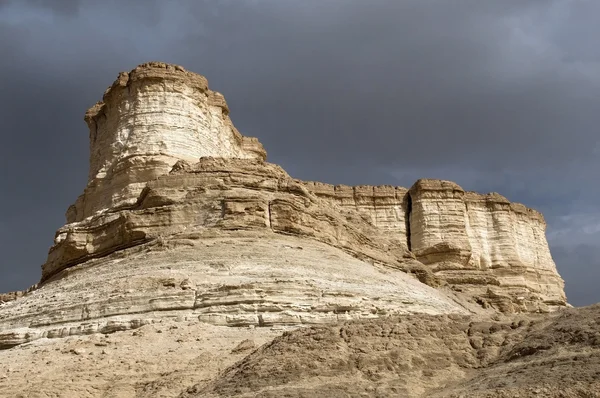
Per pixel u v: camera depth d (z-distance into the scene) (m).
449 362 28.94
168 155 65.69
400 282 54.25
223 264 48.03
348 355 28.92
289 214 53.38
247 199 52.84
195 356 38.59
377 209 90.88
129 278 46.69
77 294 47.28
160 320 43.47
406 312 47.53
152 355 38.88
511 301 73.44
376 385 27.36
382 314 46.31
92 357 39.19
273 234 52.31
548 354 26.98
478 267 89.50
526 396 24.11
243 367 30.09
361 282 49.56
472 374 28.20
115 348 40.16
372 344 29.53
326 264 50.38
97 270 51.62
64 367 38.44
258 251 49.69
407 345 29.47
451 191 90.31
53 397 35.00
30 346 43.66
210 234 51.00
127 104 68.94
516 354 28.05
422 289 56.56
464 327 30.81
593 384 23.84
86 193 67.38
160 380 35.25
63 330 44.34
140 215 53.84
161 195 54.50
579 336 27.08
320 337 30.09
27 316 47.09
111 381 36.56
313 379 27.83
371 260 59.78
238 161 57.34
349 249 57.88
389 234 89.38
